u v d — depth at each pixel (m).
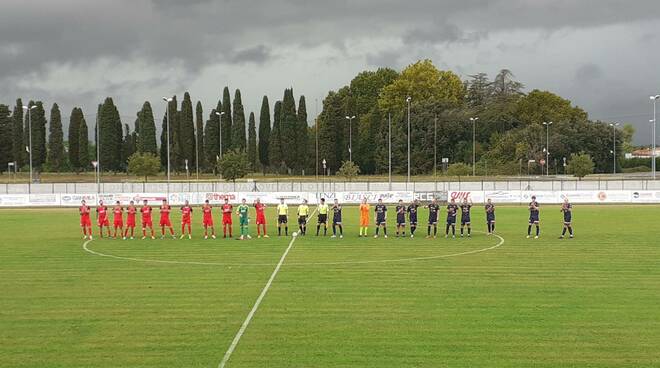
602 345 14.71
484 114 125.94
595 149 125.25
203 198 69.56
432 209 37.34
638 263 26.23
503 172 114.06
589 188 75.56
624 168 139.75
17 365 13.46
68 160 122.81
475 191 70.69
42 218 52.72
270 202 70.00
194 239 36.16
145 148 116.06
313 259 27.67
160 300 19.38
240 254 29.38
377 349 14.38
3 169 118.19
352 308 18.17
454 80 138.88
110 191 78.38
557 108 134.75
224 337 15.33
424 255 28.89
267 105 122.62
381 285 21.55
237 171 98.00
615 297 19.61
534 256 28.44
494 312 17.72
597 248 31.11
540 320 16.84
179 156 117.12
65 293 20.53
